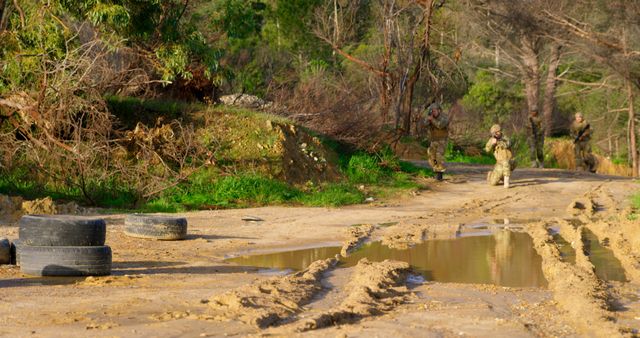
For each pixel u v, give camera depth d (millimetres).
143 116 21578
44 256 9898
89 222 10297
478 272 10852
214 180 20031
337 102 26406
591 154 32094
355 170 23891
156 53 20719
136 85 22031
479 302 8539
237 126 22344
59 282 9547
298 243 13508
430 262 11680
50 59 19047
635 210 17828
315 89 27000
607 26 48500
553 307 8297
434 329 7188
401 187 22922
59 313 7680
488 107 59125
